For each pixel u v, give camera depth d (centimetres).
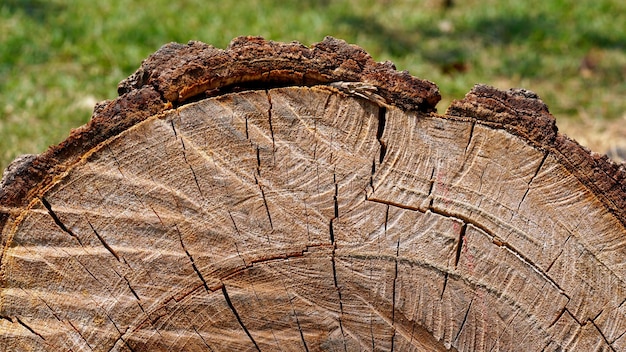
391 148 326
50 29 871
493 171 324
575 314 321
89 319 321
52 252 321
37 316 321
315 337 325
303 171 324
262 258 323
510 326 321
